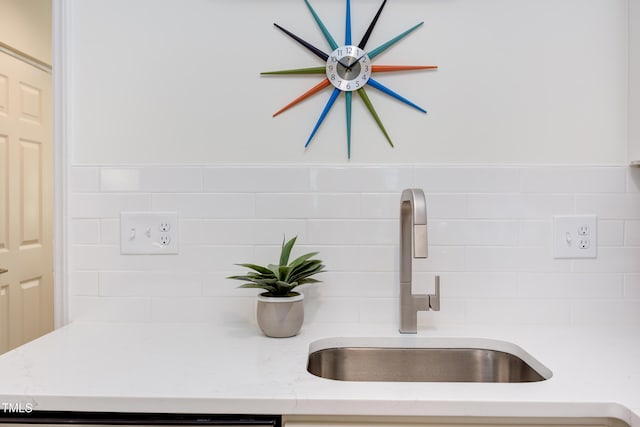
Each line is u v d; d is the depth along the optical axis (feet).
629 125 3.92
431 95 4.02
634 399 2.32
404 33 4.02
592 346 3.27
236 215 3.96
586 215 3.93
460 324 3.93
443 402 2.31
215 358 2.97
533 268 3.94
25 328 7.56
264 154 4.01
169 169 3.96
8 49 7.08
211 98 4.01
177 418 2.39
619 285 3.92
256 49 4.02
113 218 3.95
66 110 3.93
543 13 4.00
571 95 3.99
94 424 2.38
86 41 3.98
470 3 4.01
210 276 3.96
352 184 3.97
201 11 4.01
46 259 8.09
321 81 4.02
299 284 3.56
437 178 3.97
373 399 2.32
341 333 3.63
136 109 3.99
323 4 4.03
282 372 2.70
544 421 2.38
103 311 3.94
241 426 2.38
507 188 3.95
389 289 3.96
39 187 7.88
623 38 3.98
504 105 4.01
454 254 3.95
